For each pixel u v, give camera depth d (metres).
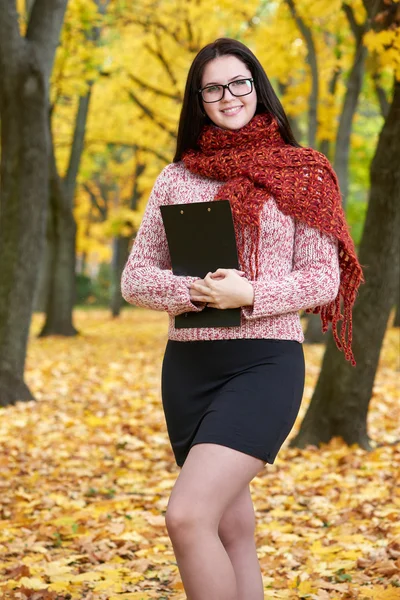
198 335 2.71
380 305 7.05
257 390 2.59
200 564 2.38
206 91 2.86
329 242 2.72
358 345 7.14
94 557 4.27
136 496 5.54
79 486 5.93
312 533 4.68
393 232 6.91
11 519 4.96
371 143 19.22
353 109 13.06
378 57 6.71
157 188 2.92
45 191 9.62
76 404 9.47
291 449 7.25
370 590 3.56
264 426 2.54
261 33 13.56
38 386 10.86
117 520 4.95
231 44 2.87
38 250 9.62
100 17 14.60
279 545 4.46
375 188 6.88
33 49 9.12
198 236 2.68
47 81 9.38
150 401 9.62
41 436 7.64
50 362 13.50
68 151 21.75
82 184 31.16
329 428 7.30
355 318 7.12
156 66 18.38
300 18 12.33
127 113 19.95
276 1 13.25
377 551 4.19
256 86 2.88
